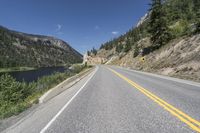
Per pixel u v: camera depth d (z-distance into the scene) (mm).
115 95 10602
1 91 15984
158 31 47719
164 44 46000
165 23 47312
